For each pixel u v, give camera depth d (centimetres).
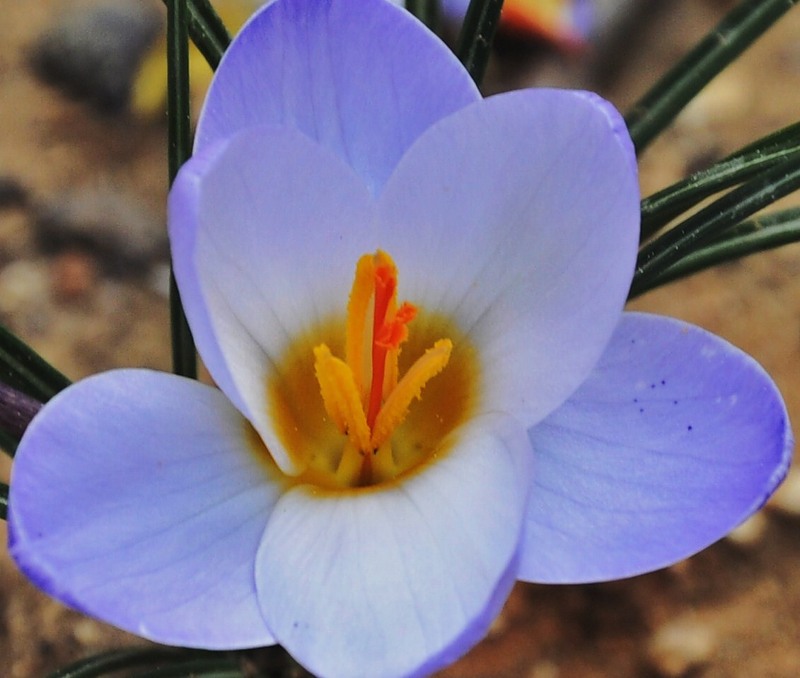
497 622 32
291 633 23
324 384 25
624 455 25
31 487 23
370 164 25
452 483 24
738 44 27
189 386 24
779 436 24
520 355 25
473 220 25
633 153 24
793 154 26
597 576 24
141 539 24
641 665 32
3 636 32
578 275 24
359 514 24
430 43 25
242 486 24
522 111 24
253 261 24
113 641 32
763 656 32
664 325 25
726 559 33
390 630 23
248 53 24
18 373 26
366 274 24
